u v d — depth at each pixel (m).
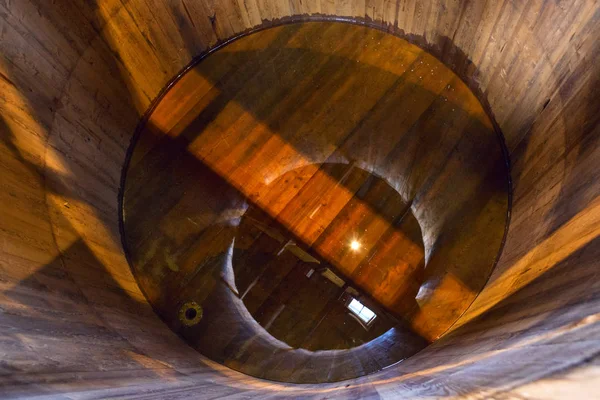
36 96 2.54
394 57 3.64
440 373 1.87
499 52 3.08
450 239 3.34
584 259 1.79
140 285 3.27
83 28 2.81
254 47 3.68
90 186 3.02
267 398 2.23
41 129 2.58
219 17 3.50
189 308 3.28
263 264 3.44
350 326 3.33
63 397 1.46
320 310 3.36
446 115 3.52
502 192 3.29
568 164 2.50
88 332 2.19
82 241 2.75
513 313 2.15
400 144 3.54
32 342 1.72
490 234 3.25
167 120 3.58
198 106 3.62
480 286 3.16
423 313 3.21
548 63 2.70
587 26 2.33
